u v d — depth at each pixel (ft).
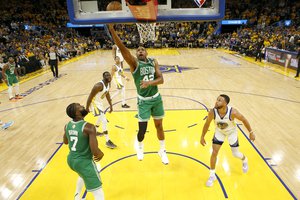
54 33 81.61
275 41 57.88
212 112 11.75
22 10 90.53
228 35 83.71
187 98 26.68
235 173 13.55
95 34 89.35
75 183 13.15
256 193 11.96
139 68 11.65
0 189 12.83
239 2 94.43
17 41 64.34
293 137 17.58
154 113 12.96
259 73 39.29
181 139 17.60
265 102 24.99
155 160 15.06
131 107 24.25
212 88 30.68
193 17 8.20
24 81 37.68
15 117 22.84
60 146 17.17
